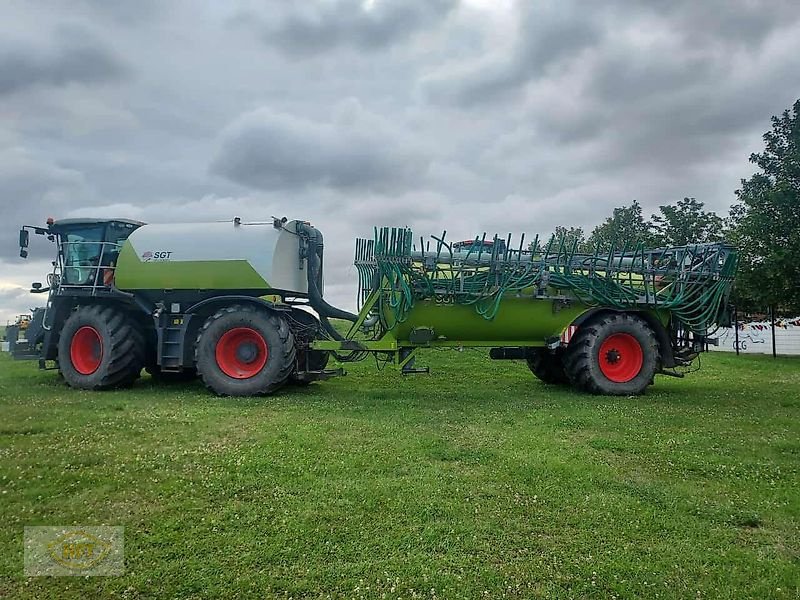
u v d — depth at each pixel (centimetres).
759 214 1880
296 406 823
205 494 448
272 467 508
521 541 380
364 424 689
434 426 692
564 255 988
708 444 616
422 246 919
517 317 987
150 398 895
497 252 948
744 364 1606
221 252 985
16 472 488
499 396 956
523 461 538
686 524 411
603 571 343
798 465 547
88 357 1038
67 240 1093
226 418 716
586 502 443
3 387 1019
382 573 337
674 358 1041
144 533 383
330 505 428
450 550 365
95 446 566
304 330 1048
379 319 978
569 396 964
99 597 315
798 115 1914
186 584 325
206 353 945
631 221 2791
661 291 1040
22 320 1265
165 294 1016
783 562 359
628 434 660
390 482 476
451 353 1611
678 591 326
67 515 409
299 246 1073
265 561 350
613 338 999
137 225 1116
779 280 1828
